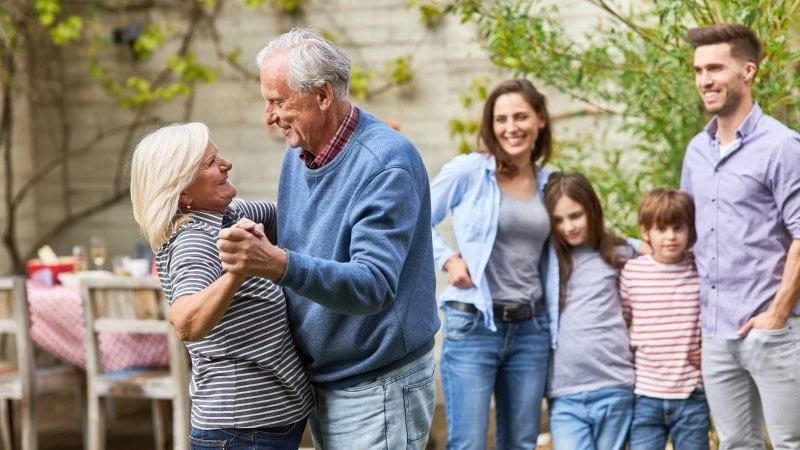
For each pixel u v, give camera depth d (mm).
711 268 3867
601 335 4039
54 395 7453
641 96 4535
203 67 7590
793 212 3664
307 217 2982
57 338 5688
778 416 3785
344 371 2994
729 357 3859
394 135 2922
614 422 4043
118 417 6828
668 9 4188
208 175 2898
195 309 2660
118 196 7852
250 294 2887
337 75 2865
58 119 7906
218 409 2910
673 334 4023
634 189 5156
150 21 7695
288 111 2855
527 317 3984
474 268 3912
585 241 4090
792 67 4488
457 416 3963
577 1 6309
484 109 4012
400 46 7168
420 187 2939
